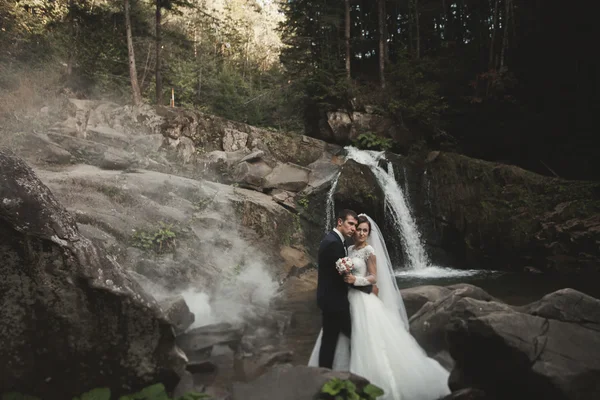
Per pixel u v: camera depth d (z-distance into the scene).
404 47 20.94
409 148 17.27
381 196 13.39
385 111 18.11
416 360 3.74
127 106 13.45
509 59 19.91
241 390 3.31
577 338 3.18
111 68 20.11
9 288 3.15
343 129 18.31
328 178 13.41
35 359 3.18
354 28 24.11
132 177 9.43
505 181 13.61
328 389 3.02
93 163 10.47
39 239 3.20
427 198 14.43
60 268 3.24
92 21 18.11
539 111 18.70
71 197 8.00
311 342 5.38
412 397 3.53
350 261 3.81
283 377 3.32
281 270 9.91
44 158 9.80
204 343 4.91
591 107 17.39
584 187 13.00
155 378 3.40
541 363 2.97
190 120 13.60
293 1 21.78
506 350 3.11
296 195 12.62
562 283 9.55
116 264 3.57
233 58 28.22
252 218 10.73
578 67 18.09
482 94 19.00
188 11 27.30
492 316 3.26
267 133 14.57
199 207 9.80
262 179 12.46
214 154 12.73
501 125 18.34
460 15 23.34
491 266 13.10
